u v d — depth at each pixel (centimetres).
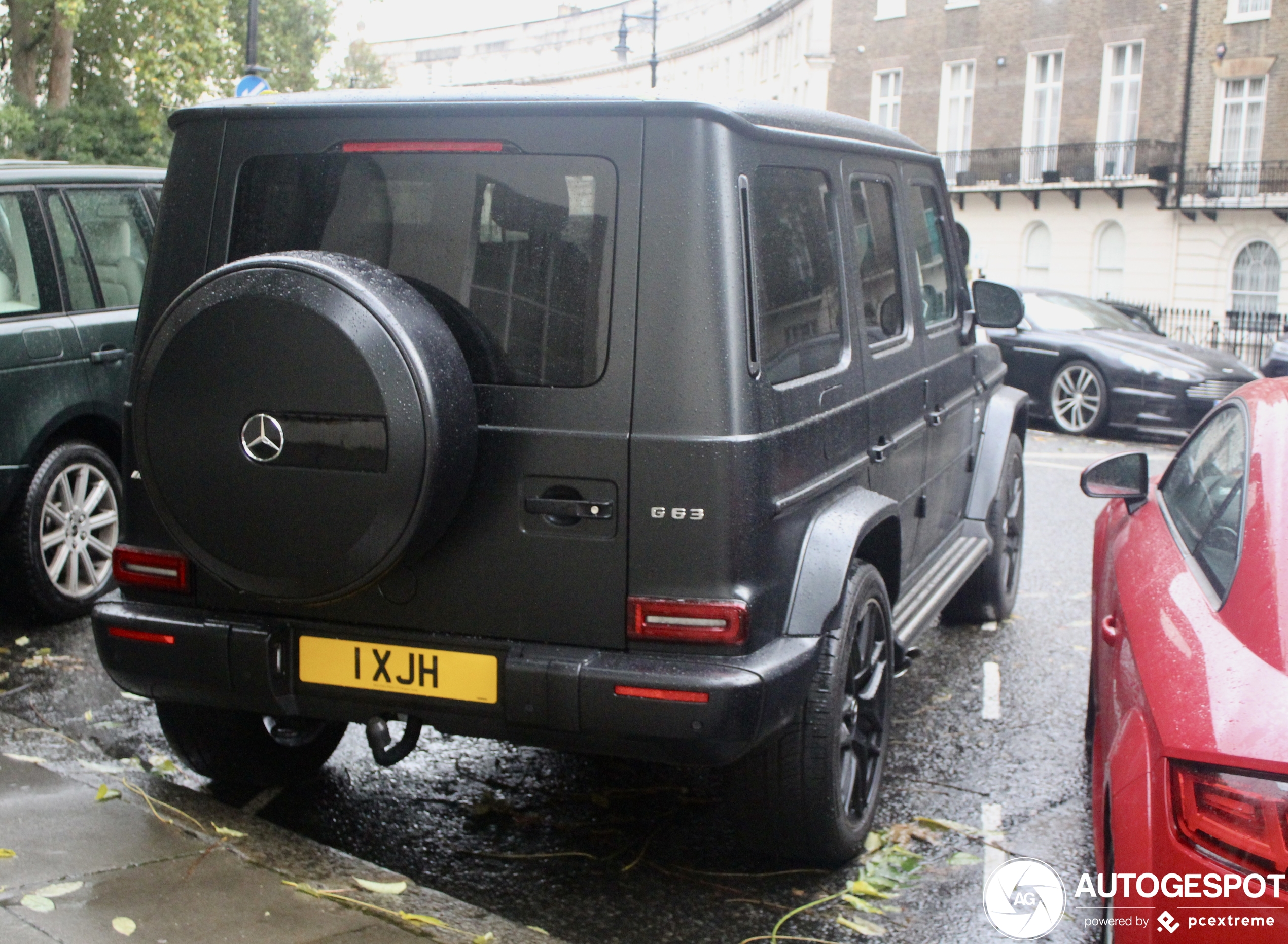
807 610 338
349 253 334
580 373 315
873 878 370
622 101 312
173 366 311
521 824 406
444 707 327
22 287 584
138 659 350
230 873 341
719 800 429
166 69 2570
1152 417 1365
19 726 465
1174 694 262
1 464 557
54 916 310
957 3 3984
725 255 309
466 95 329
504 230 321
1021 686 564
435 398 298
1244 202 3328
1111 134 3662
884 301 441
